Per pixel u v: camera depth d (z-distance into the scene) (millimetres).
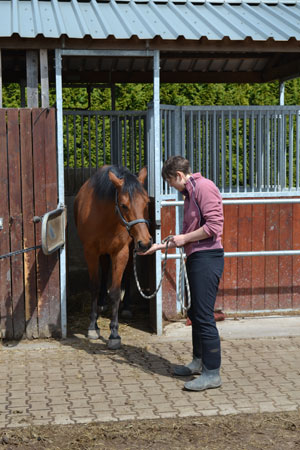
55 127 5062
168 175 3938
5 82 7281
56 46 4945
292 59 6602
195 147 6059
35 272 5117
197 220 3871
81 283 6598
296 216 5926
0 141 4984
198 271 3873
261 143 5832
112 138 6984
